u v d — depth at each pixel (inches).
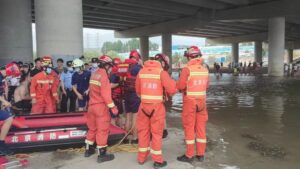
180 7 1453.0
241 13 1449.3
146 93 239.9
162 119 241.0
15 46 788.6
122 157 263.9
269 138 343.0
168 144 303.7
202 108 253.1
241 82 1184.8
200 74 249.9
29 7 821.2
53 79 353.4
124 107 318.7
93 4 1263.5
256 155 283.3
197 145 260.2
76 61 400.2
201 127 258.2
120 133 295.3
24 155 266.4
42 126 279.3
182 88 253.0
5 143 265.6
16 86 414.0
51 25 560.4
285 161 269.1
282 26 1521.9
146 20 1780.3
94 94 254.2
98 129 253.0
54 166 244.7
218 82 1193.4
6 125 255.0
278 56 1526.8
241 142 325.1
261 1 1398.9
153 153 241.4
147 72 240.5
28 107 390.6
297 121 433.7
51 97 354.6
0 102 276.4
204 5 1395.2
